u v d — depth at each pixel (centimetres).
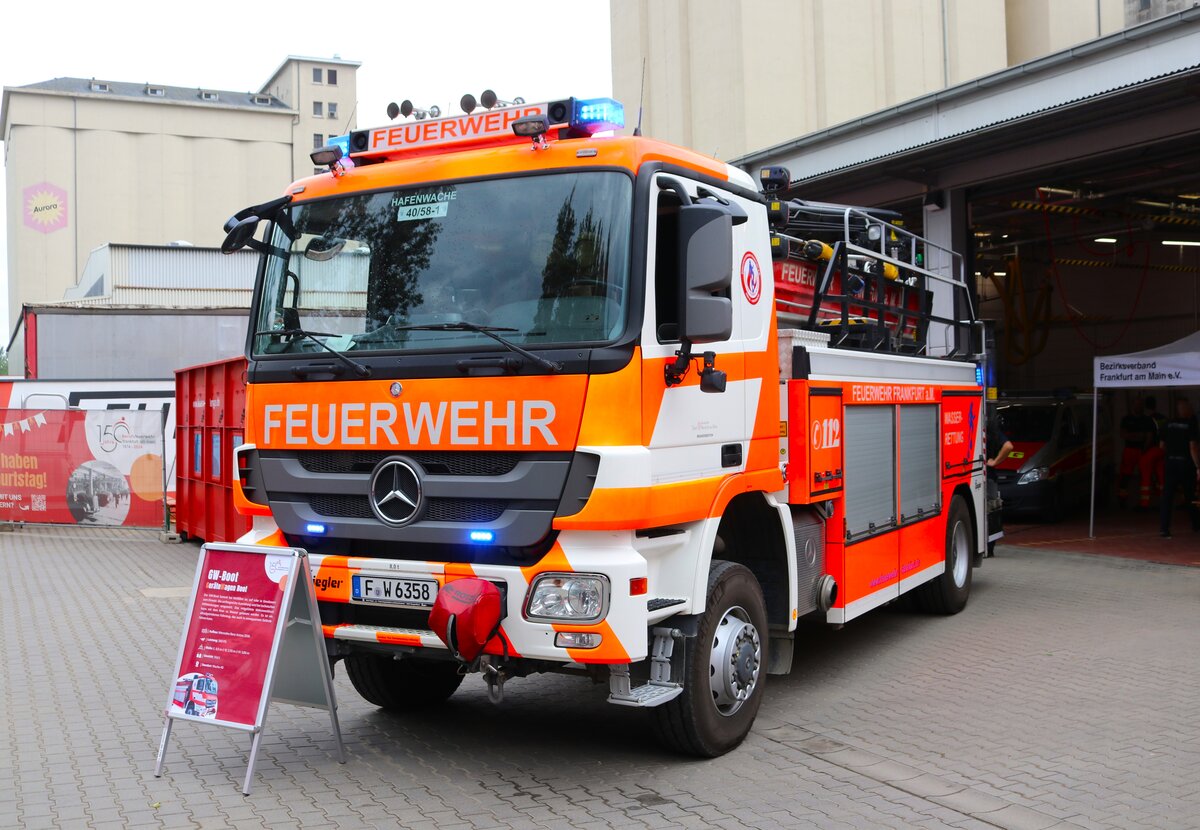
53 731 618
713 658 554
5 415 1638
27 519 1642
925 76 2995
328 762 559
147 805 494
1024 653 803
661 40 3045
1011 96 1224
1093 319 2288
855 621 931
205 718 526
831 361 680
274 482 555
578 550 484
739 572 571
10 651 836
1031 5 3275
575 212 504
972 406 995
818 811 483
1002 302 2392
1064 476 1698
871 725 622
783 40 2805
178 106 8488
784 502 618
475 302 512
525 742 594
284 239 573
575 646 478
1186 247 2128
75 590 1132
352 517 533
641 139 510
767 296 609
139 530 1745
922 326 919
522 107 540
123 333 2530
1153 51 1084
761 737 599
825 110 2844
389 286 535
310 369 539
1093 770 538
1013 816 476
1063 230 1991
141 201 8412
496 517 495
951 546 932
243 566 533
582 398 479
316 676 543
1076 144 1268
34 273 8144
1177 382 1349
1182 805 488
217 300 3609
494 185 525
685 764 552
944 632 883
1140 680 717
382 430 520
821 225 809
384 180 555
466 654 479
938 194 1464
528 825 468
